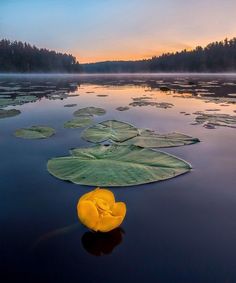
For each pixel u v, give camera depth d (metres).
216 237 1.55
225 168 2.63
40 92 12.13
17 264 1.34
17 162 2.87
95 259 1.37
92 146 3.18
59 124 5.04
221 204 1.93
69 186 2.25
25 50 62.16
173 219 1.74
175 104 7.88
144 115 5.97
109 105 7.75
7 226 1.68
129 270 1.28
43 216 1.79
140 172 2.45
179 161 2.71
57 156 3.04
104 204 1.56
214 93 11.22
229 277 1.24
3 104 7.50
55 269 1.30
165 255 1.39
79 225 1.68
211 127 4.62
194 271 1.27
